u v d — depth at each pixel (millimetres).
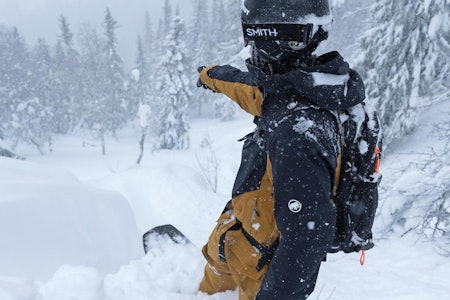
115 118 47031
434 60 12016
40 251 2525
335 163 1321
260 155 1468
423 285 6039
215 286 2113
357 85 1365
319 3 1316
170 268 2381
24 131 41188
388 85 12430
